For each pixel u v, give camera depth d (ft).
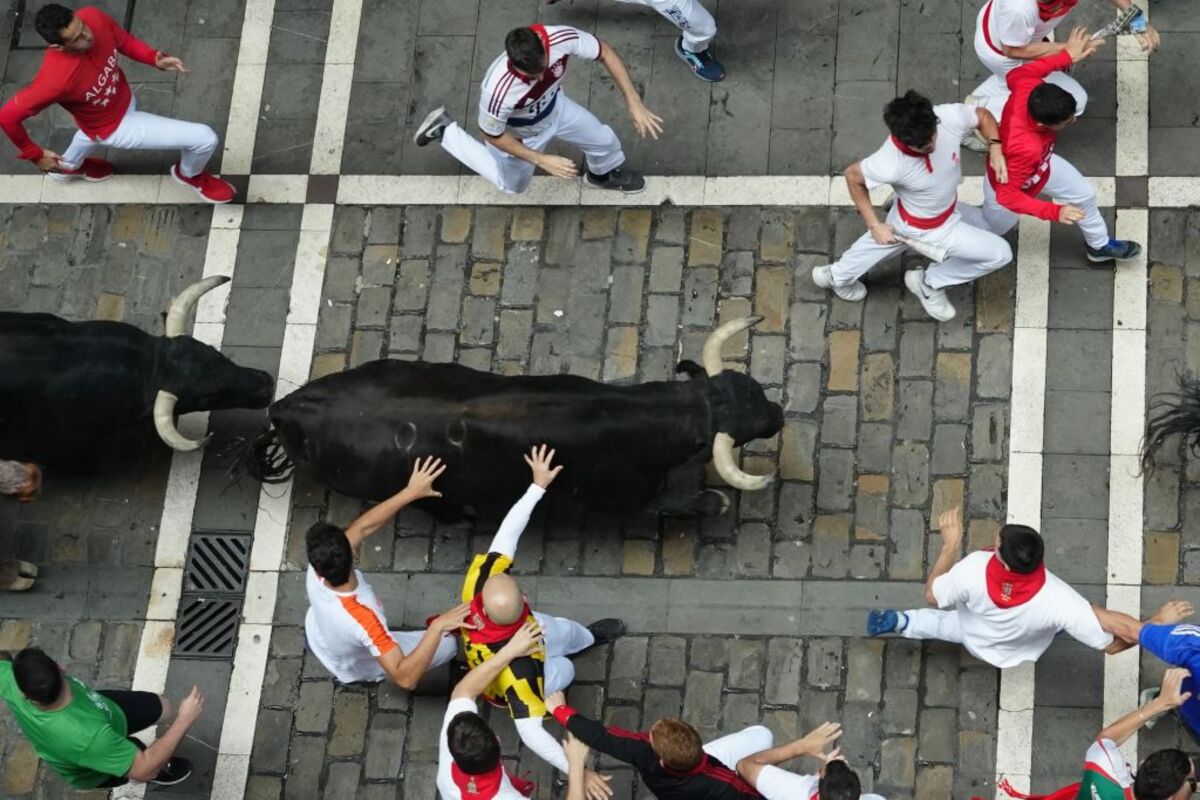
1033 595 22.58
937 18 30.78
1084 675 25.81
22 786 27.14
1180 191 28.68
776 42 31.12
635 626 27.20
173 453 29.27
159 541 28.73
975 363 28.07
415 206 30.76
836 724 23.93
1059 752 25.46
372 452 25.64
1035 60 26.27
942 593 23.26
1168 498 26.68
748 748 23.90
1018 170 24.62
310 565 22.88
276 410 26.18
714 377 25.48
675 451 25.50
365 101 31.83
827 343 28.60
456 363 27.48
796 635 26.76
